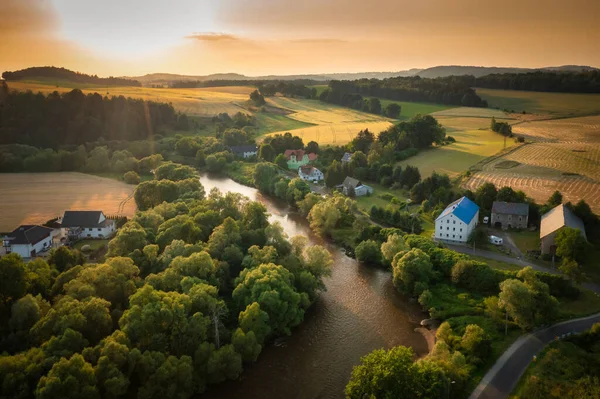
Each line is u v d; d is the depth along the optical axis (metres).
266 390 87.62
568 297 113.75
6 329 92.06
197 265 110.94
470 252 142.75
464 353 92.06
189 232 134.25
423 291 117.56
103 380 76.00
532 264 133.12
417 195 198.00
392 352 78.44
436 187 198.75
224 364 87.50
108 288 101.19
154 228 145.88
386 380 72.81
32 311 91.38
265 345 102.00
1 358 75.88
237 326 104.06
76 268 108.88
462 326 103.94
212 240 128.38
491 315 104.75
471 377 85.38
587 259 133.00
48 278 108.44
